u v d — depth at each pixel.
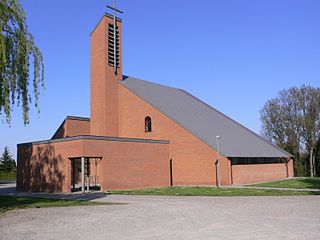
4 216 13.52
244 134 40.00
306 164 49.00
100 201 18.47
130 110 35.22
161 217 12.52
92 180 31.97
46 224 11.54
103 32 35.59
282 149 45.56
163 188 27.84
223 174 29.50
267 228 10.19
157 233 9.80
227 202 16.95
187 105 40.28
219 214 13.04
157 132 33.19
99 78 35.50
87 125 38.53
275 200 17.36
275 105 51.59
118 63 36.62
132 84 37.47
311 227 10.28
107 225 11.16
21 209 15.58
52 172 26.89
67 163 25.97
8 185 39.06
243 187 27.14
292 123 49.69
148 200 18.66
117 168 27.09
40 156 27.98
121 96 36.03
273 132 52.16
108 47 35.75
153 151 30.11
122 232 10.02
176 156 31.89
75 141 25.53
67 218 12.70
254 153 34.31
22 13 14.75
